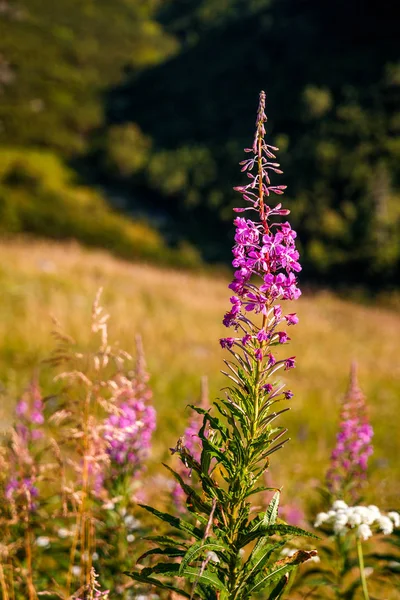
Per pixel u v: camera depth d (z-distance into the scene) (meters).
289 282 2.35
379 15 99.75
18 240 30.58
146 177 98.00
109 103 129.25
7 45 134.38
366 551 4.25
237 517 2.56
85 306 18.92
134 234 80.38
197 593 2.57
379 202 70.19
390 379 16.75
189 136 110.75
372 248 64.19
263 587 2.54
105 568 3.78
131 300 21.31
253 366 2.49
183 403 12.03
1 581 3.29
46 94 122.94
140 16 183.50
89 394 3.47
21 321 15.83
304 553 2.60
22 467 3.75
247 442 2.49
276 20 119.62
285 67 107.00
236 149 94.88
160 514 2.52
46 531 3.96
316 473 8.42
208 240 85.12
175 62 133.12
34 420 4.45
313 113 88.44
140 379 4.20
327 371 16.75
